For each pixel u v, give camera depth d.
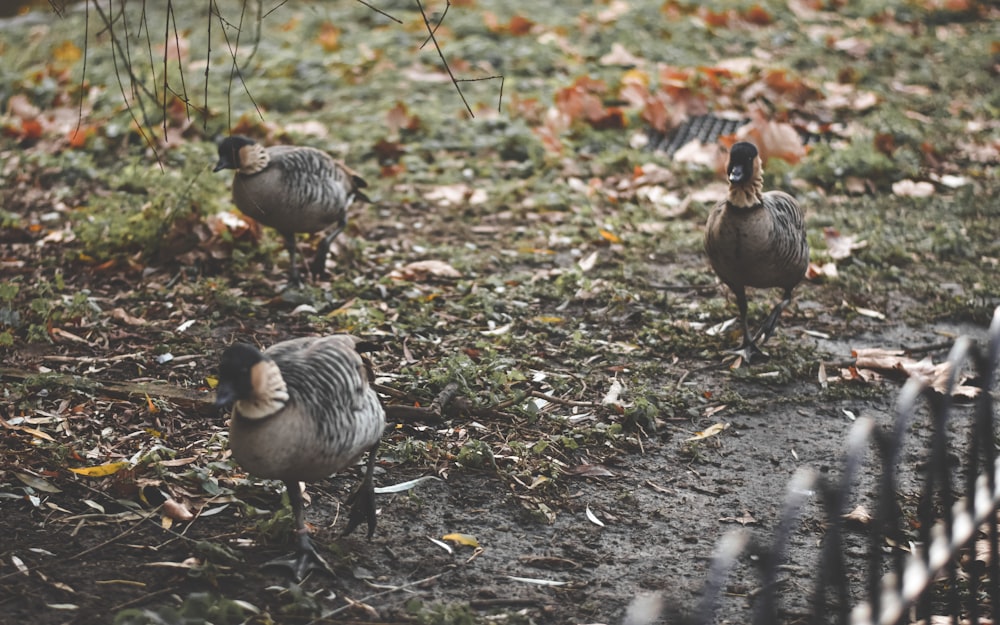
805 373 10.42
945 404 5.57
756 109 17.14
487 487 8.30
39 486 7.76
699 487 8.50
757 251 10.04
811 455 9.03
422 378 9.70
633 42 20.39
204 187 13.54
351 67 19.02
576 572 7.35
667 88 17.47
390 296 11.70
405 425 9.03
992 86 19.34
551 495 8.26
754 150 9.84
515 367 10.22
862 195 15.30
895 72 19.91
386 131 16.55
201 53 19.78
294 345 7.00
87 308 10.74
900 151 16.16
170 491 7.82
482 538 7.68
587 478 8.54
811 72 19.66
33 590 6.71
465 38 20.80
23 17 23.11
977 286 12.42
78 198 14.20
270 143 15.90
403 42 20.50
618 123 17.00
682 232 13.84
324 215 11.48
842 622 5.05
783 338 11.13
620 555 7.57
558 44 20.39
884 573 7.41
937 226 14.00
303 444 6.39
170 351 10.12
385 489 8.14
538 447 8.67
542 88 18.47
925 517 5.56
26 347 10.02
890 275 12.71
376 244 13.18
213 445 8.51
